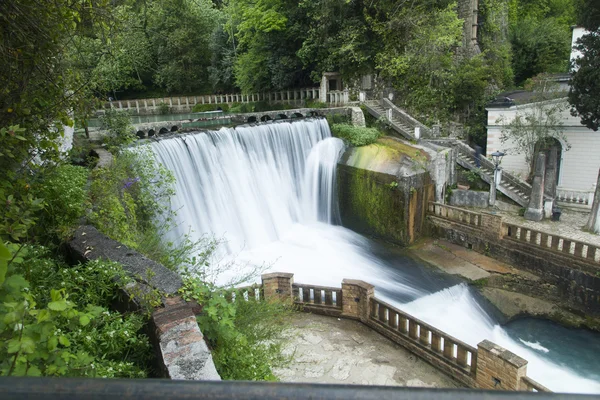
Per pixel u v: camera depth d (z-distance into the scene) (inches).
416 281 611.8
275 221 773.3
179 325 209.6
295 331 441.1
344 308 472.7
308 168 871.1
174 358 195.9
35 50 223.3
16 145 219.1
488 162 866.1
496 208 821.9
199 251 590.9
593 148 813.2
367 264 665.6
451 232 724.0
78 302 227.1
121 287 237.0
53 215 315.0
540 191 754.8
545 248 604.4
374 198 762.8
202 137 691.4
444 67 1079.0
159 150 604.1
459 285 600.1
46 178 298.7
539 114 831.1
